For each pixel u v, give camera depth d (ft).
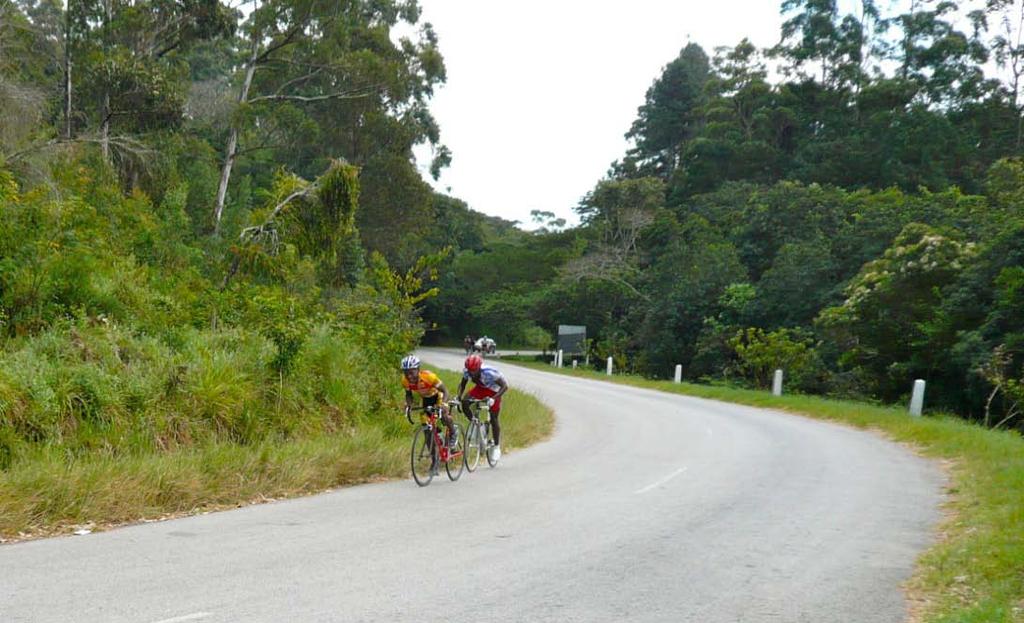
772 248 162.09
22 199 48.19
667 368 153.99
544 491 34.50
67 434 33.65
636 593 20.13
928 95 250.57
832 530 28.04
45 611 17.11
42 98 75.77
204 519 27.63
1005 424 82.12
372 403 50.83
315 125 111.75
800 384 109.50
